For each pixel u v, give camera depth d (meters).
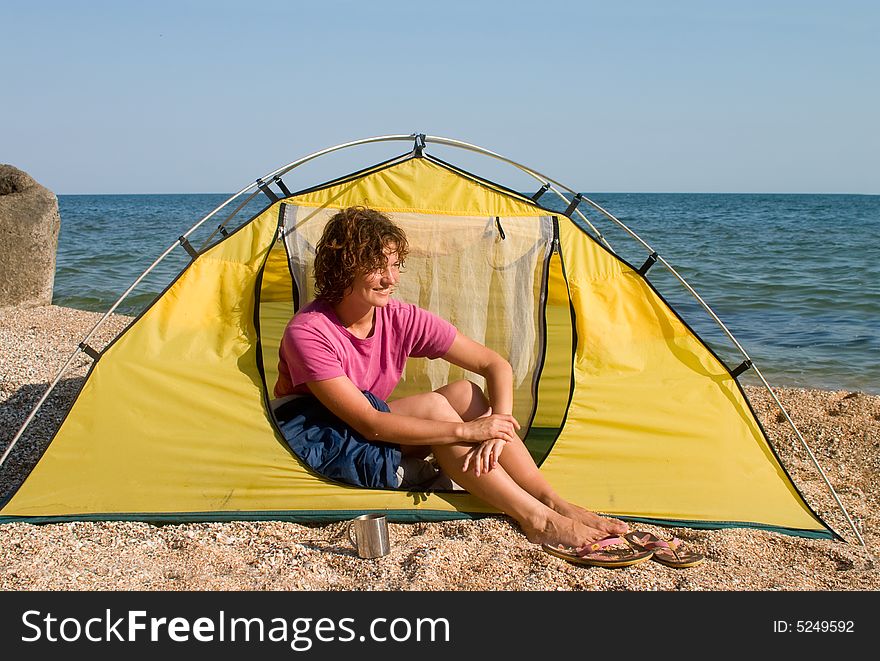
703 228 29.77
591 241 4.02
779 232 27.08
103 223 33.38
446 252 4.05
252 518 3.45
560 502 3.36
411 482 3.63
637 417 3.78
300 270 3.96
